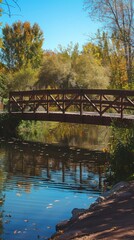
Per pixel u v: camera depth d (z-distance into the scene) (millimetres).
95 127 25562
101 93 16969
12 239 6043
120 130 11258
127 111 18562
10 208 7711
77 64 35031
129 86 19734
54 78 34438
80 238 4766
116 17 26125
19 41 54156
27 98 28219
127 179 8617
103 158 13578
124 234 4621
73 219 6004
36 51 54500
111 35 26812
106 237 4617
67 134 21250
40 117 19891
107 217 5508
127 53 26156
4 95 33906
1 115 20594
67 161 13227
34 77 37812
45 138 19281
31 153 14789
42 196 8680
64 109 18688
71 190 9305
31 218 7094
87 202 8227
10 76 39000
